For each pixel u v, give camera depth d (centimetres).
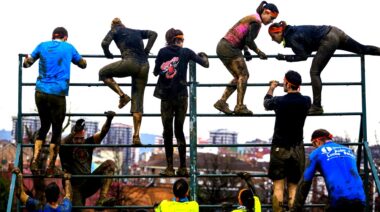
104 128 1342
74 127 1352
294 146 1209
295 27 1313
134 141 1295
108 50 1301
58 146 1265
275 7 1314
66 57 1259
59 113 1255
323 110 1308
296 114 1198
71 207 1205
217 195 4994
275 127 1216
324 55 1296
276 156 1210
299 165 1209
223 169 6988
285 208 1216
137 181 6588
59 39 1271
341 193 1038
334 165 1047
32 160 1260
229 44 1302
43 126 1266
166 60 1284
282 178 1214
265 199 4684
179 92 1280
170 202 1091
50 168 1260
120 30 1303
